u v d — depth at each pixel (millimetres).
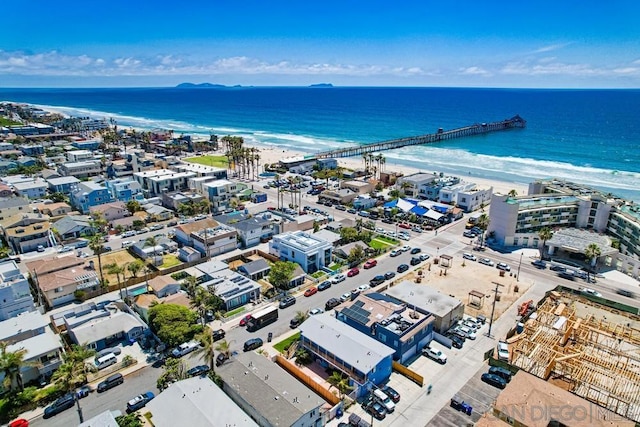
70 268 88250
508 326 74938
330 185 172000
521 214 114625
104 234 116812
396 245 111750
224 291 80938
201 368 61406
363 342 62938
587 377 60625
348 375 59125
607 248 100375
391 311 70812
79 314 73562
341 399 55562
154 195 155125
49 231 112438
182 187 158125
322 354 63344
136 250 104750
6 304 73438
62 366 53812
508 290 88125
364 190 159875
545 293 86812
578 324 72812
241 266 93500
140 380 61031
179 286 84250
